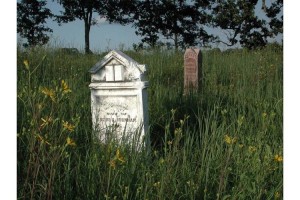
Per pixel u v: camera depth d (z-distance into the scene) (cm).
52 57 952
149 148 471
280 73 966
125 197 316
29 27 2536
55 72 824
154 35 2669
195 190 343
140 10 2625
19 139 373
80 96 584
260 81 854
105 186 336
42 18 2539
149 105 611
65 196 332
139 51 1230
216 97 686
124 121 525
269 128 514
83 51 1201
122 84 520
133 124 520
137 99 516
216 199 345
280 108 601
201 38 2758
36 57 895
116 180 346
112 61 525
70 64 961
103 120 535
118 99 526
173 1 2673
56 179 341
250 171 373
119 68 523
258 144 446
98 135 477
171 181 353
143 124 514
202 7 2762
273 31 2653
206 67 1105
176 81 970
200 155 425
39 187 331
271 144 479
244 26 2709
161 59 1117
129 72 518
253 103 639
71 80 670
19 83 576
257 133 488
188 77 866
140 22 2641
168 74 1040
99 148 407
